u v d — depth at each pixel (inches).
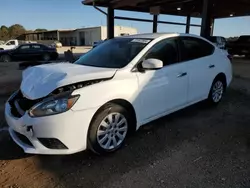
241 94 241.1
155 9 546.3
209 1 379.6
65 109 102.8
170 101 148.1
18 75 369.1
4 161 115.6
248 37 675.4
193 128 153.7
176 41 156.3
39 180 101.0
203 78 171.9
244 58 693.9
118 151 124.3
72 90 106.6
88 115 108.3
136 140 136.6
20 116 110.8
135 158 117.7
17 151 124.8
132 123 130.7
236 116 175.6
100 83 113.9
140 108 130.3
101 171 107.2
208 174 103.8
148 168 109.0
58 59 734.5
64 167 110.7
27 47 679.1
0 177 102.9
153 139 138.0
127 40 154.7
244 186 95.6
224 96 231.1
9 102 126.3
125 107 125.7
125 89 121.0
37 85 114.4
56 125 102.6
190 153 122.0
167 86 143.0
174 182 98.7
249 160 114.7
